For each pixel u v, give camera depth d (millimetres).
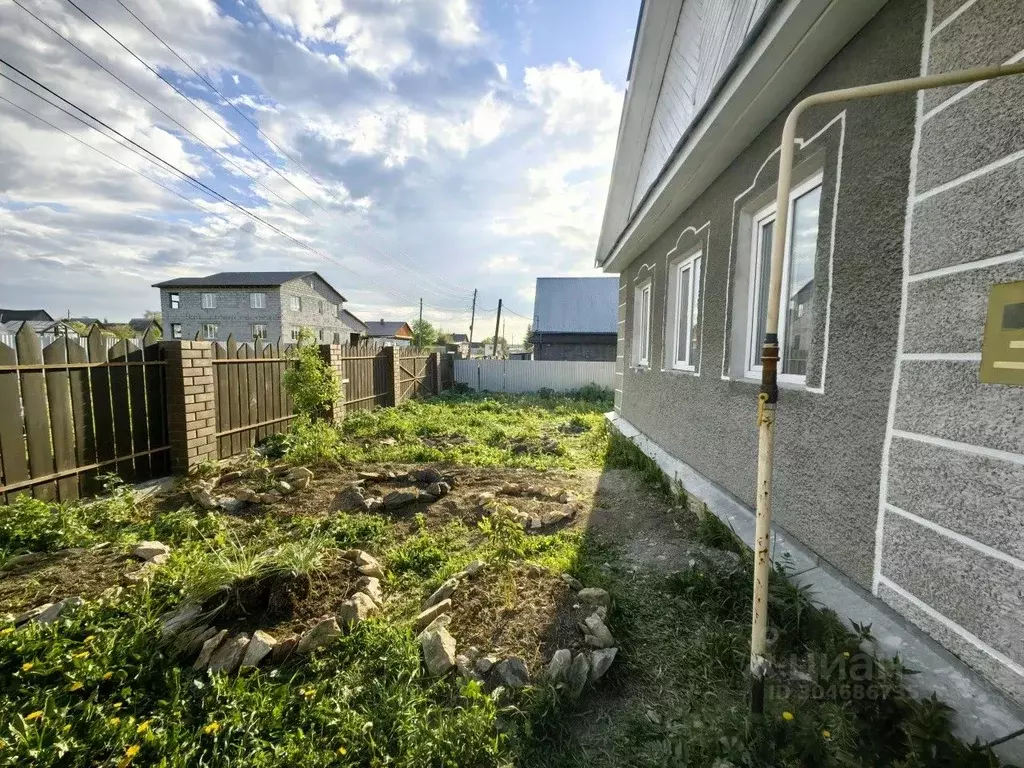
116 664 1896
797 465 2496
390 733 1681
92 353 3785
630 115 5617
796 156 2576
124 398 4062
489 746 1584
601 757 1621
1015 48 1341
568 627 2186
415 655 2014
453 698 1858
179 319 36500
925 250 1665
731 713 1677
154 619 2148
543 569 2703
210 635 2131
